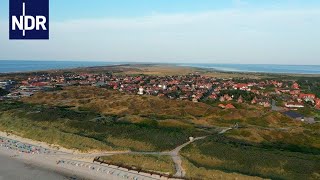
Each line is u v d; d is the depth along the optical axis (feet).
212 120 503.61
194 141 371.15
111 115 540.11
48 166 308.60
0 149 361.51
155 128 435.53
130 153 335.06
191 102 609.01
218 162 312.29
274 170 293.84
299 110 640.17
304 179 277.23
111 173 287.69
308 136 415.03
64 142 373.61
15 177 282.15
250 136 404.36
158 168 293.23
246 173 288.51
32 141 391.86
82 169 299.38
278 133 417.90
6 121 472.85
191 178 273.95
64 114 511.81
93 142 365.81
